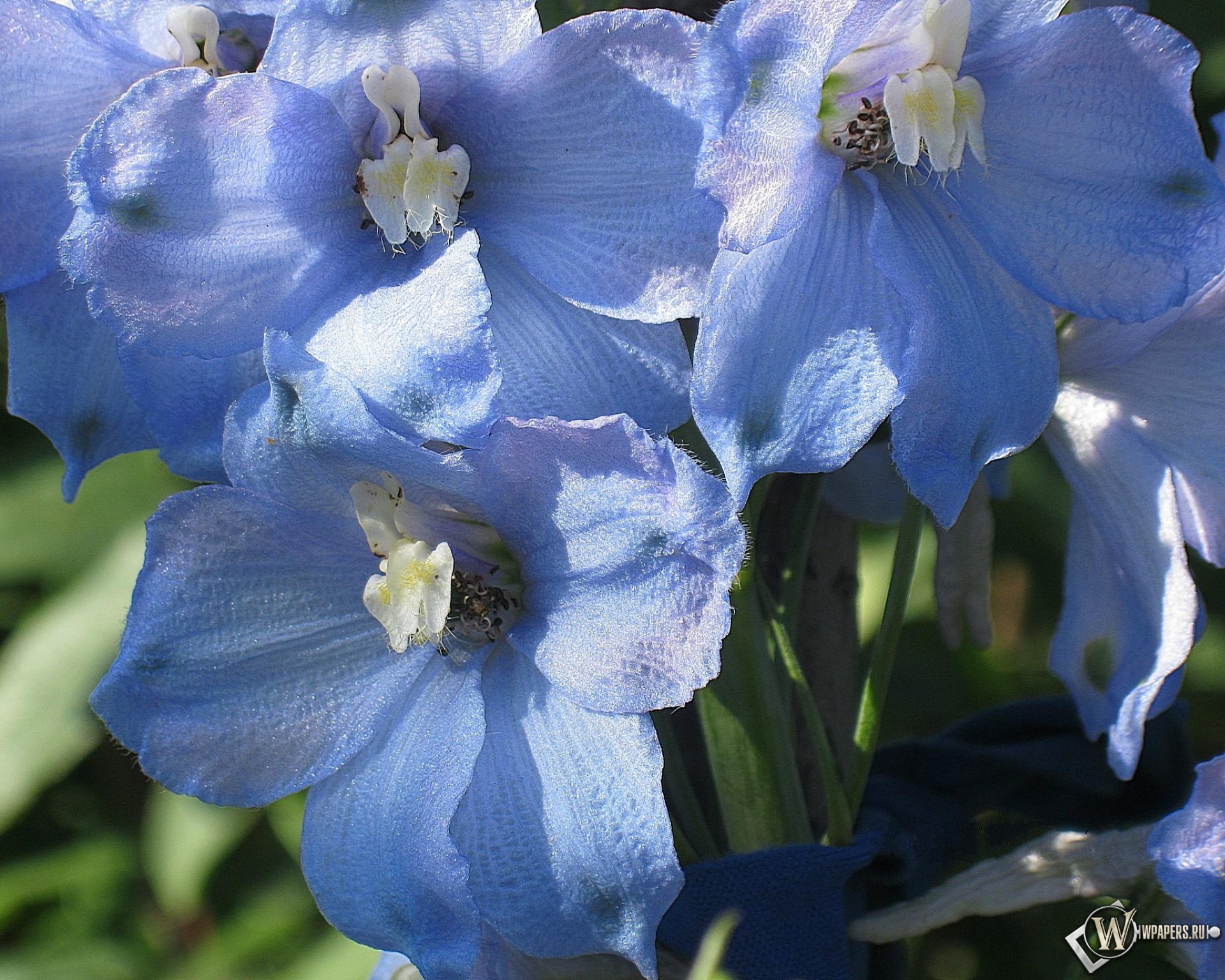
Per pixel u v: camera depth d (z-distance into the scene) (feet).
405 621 1.05
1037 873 1.09
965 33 1.05
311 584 1.07
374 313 1.04
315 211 1.06
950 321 1.03
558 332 1.05
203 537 1.05
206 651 1.05
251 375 1.07
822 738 1.10
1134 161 1.04
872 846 1.09
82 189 1.02
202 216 1.04
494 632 1.07
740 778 1.10
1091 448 1.12
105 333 1.10
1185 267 1.04
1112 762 1.09
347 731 1.06
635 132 1.03
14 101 1.07
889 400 1.02
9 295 1.09
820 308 1.03
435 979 1.02
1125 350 1.10
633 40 1.02
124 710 1.04
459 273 1.02
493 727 1.05
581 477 1.02
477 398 1.01
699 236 1.03
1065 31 1.04
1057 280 1.05
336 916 1.05
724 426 1.02
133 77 1.09
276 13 1.07
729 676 1.10
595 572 1.03
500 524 1.06
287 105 1.04
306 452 1.03
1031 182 1.06
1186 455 1.11
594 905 1.03
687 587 1.01
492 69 1.04
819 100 1.03
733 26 1.00
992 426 1.04
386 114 1.05
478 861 1.04
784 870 1.07
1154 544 1.10
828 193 1.04
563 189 1.05
